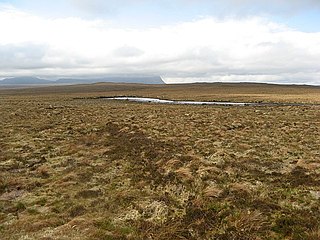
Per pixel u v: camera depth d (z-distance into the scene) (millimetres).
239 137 36656
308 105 96000
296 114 63906
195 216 15055
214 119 55906
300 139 34625
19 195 19391
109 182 21375
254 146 31375
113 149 30984
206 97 144875
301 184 19484
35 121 52469
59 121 53000
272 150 29438
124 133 40594
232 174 21891
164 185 19875
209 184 19703
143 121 52875
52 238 13141
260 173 22078
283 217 14688
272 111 73000
